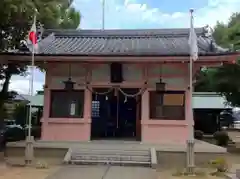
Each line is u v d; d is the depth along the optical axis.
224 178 11.21
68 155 13.49
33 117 28.42
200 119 32.62
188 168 11.87
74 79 16.78
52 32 20.50
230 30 18.78
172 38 19.78
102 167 12.38
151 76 16.48
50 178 10.40
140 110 17.08
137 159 13.21
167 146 14.74
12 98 20.77
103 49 16.86
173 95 16.27
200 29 19.73
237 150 20.23
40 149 14.36
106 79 16.70
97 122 19.61
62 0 16.70
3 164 12.82
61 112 16.75
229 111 37.16
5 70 18.78
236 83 19.45
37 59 15.65
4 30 16.00
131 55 15.05
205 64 15.73
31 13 13.97
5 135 18.77
